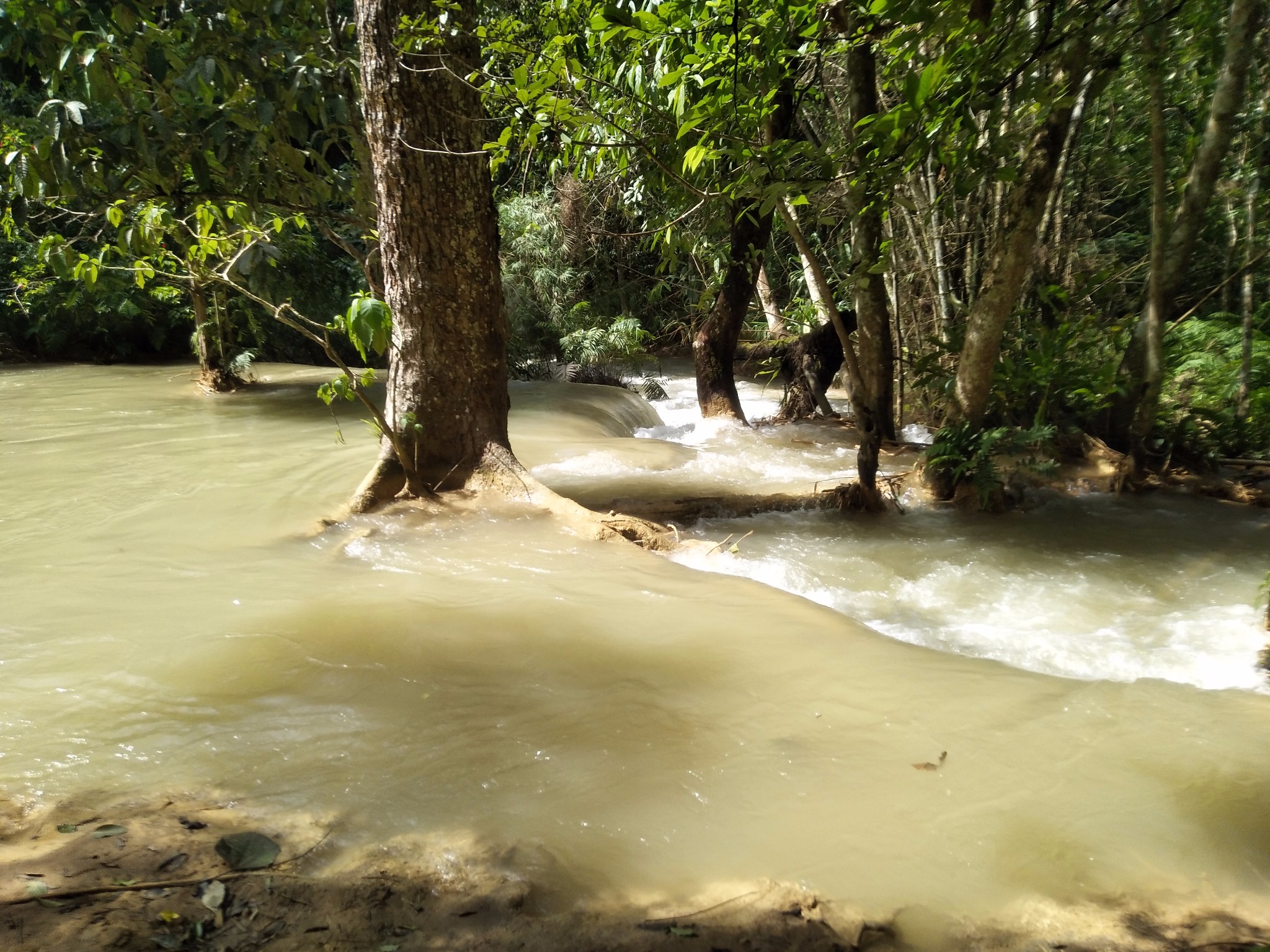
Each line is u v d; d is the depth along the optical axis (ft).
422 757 9.51
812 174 15.62
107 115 34.30
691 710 10.68
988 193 29.50
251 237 21.45
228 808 8.46
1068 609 15.05
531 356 55.21
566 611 13.79
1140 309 29.91
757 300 52.39
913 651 12.55
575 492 22.48
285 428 29.99
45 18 27.50
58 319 49.60
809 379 35.50
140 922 6.59
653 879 7.64
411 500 19.16
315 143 37.76
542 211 55.77
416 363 19.24
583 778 9.17
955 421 22.12
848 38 16.74
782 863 7.91
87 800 8.54
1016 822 8.61
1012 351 27.81
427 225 18.56
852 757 9.70
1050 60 17.90
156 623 13.00
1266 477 24.17
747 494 22.27
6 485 21.25
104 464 23.68
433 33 17.34
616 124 16.51
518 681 11.38
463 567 15.89
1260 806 8.95
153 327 52.80
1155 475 23.80
